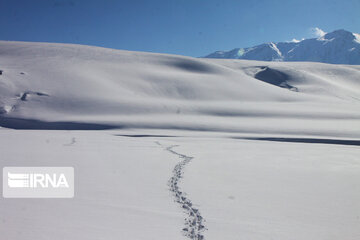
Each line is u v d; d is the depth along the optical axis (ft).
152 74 285.23
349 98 313.53
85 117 175.73
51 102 199.31
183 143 90.79
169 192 32.81
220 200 30.55
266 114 191.72
